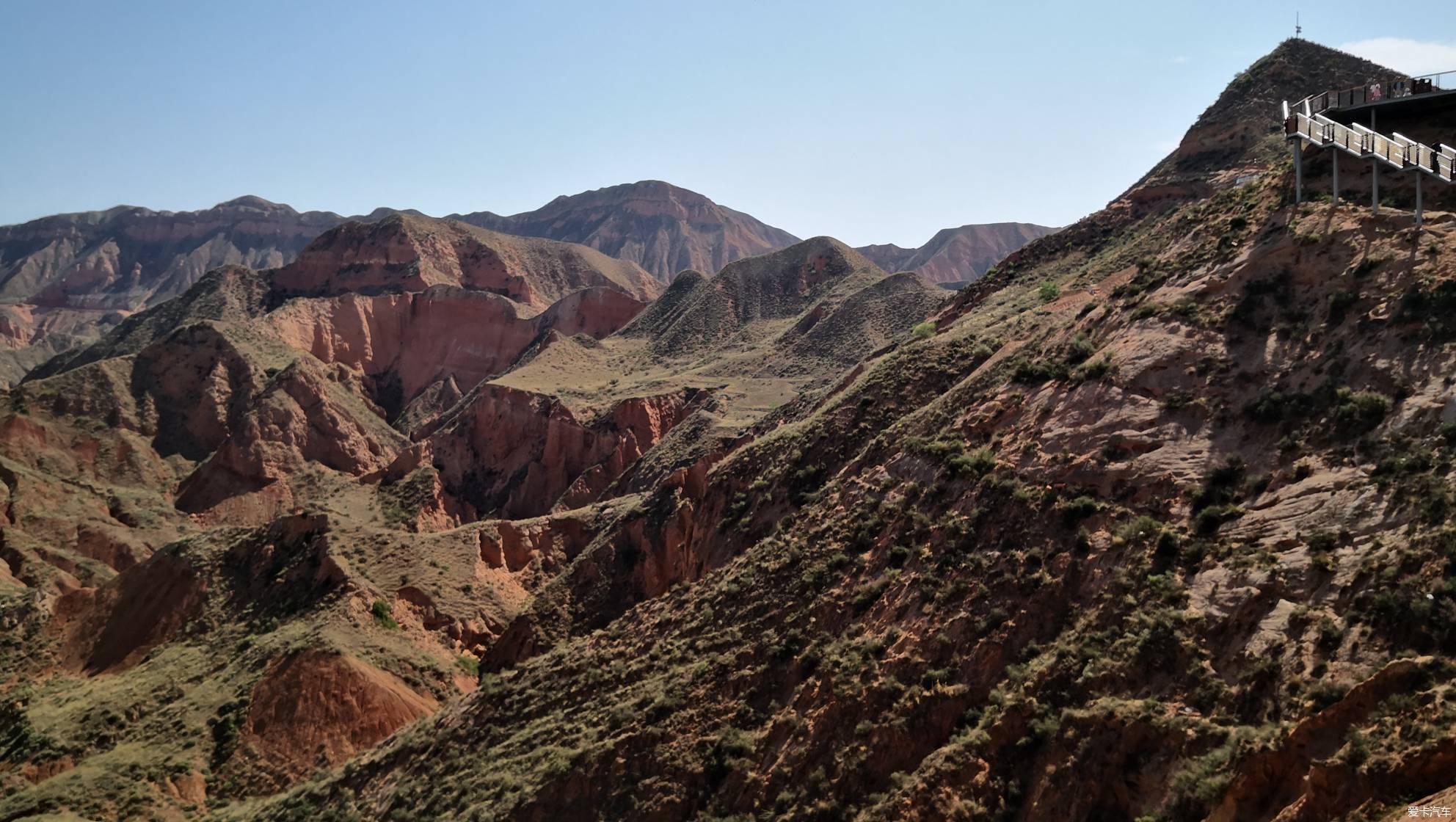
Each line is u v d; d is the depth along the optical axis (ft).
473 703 141.49
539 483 372.99
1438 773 61.52
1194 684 79.87
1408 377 89.56
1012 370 131.13
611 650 137.18
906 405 168.04
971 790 83.25
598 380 453.17
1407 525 79.15
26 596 248.32
